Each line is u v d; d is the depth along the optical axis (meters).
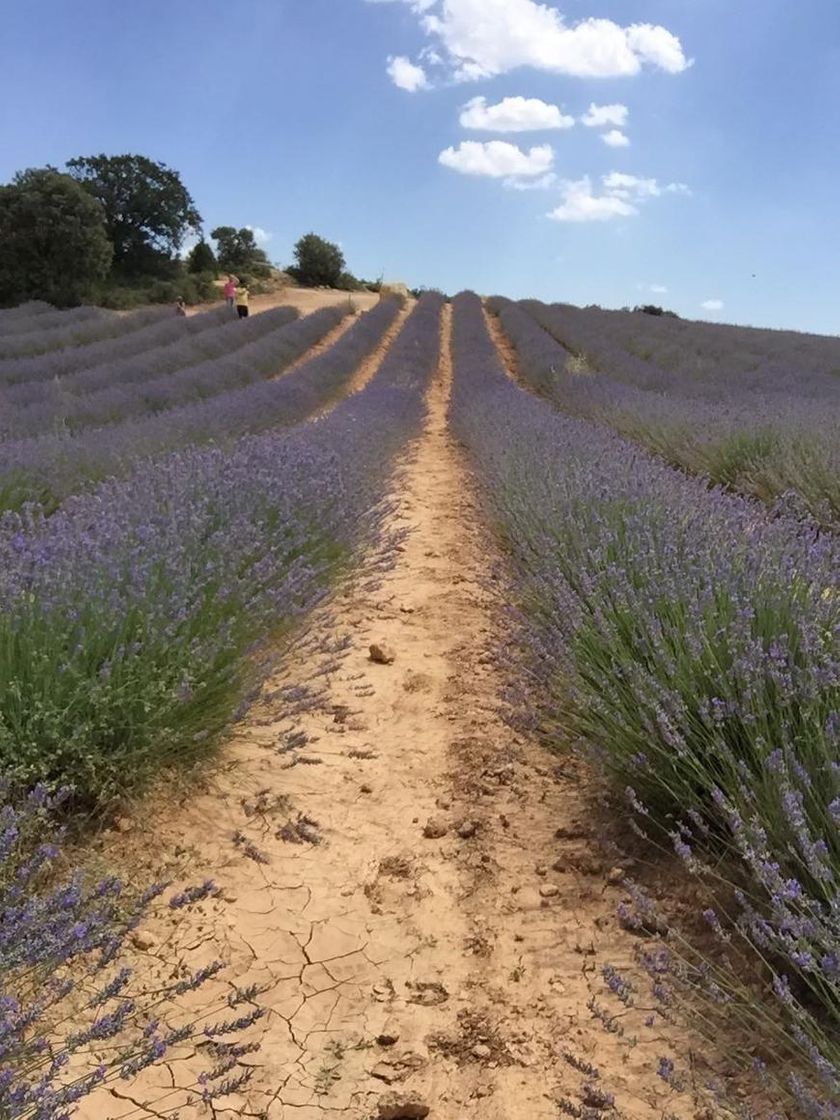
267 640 3.82
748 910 2.18
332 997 2.31
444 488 9.60
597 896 2.73
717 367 18.50
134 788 2.92
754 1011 2.15
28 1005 1.97
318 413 15.45
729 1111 1.90
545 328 32.88
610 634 3.27
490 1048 2.16
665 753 2.75
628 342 25.05
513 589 4.89
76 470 7.61
